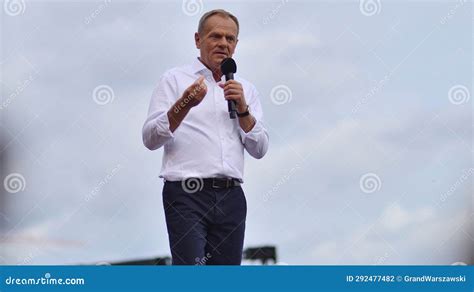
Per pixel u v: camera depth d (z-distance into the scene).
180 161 5.94
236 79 6.34
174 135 5.98
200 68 6.22
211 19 6.23
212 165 5.91
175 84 6.18
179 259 5.85
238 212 5.96
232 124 6.08
